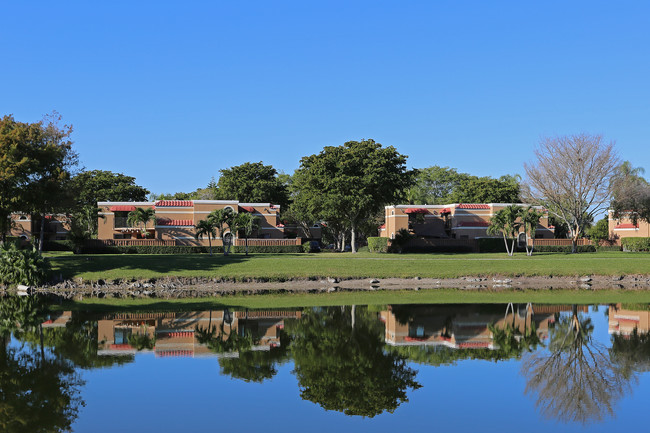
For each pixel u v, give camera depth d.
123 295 43.62
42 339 26.23
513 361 22.28
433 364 21.78
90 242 69.38
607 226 94.94
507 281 51.81
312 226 105.44
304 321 31.30
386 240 77.44
